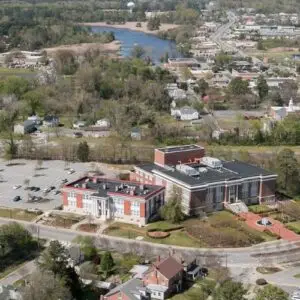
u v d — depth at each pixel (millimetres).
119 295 158625
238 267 189375
